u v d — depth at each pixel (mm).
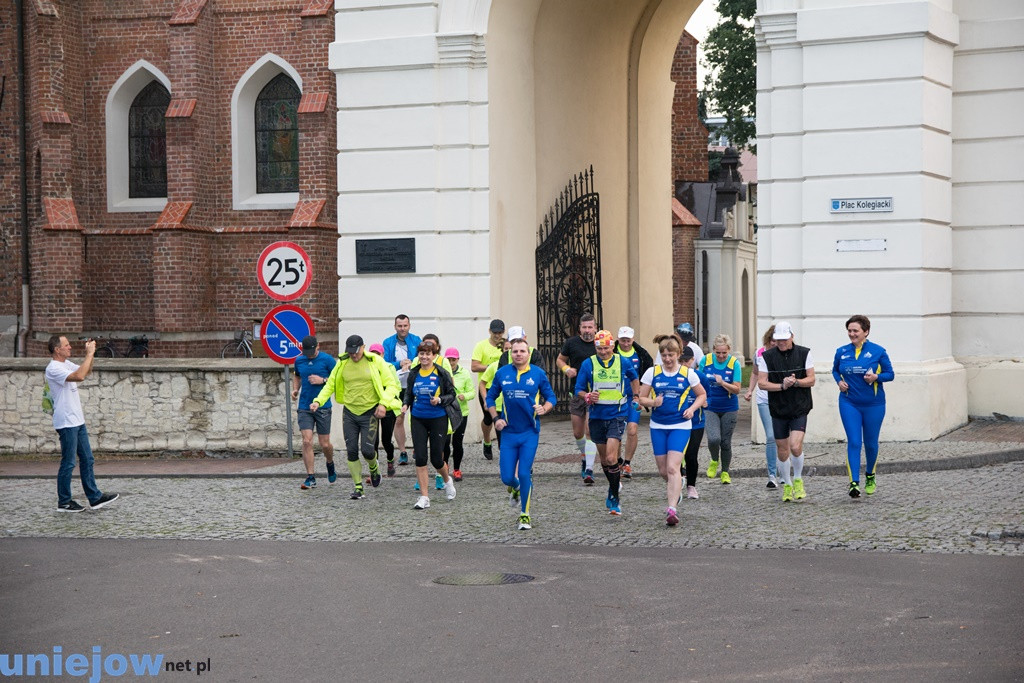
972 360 20969
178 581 11438
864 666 8141
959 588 10266
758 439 20203
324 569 11844
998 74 20406
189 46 34844
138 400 22219
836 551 11961
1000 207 20562
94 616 10133
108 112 36125
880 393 14945
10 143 36875
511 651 8758
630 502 15336
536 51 24078
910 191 19250
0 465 21672
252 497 16797
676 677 8016
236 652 8922
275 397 21719
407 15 21781
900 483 15938
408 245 21844
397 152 21891
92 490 16125
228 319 35250
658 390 13766
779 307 20094
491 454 19469
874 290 19469
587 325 17406
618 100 28609
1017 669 7996
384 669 8391
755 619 9453
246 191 35500
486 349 19078
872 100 19359
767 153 20125
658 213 30859
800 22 19578
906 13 19141
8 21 36750
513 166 22812
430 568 11758
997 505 13961
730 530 13203
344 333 22250
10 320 36938
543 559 12047
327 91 33938
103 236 35844
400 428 19422
